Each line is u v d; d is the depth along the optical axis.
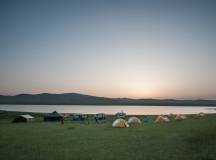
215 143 24.97
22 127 48.34
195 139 27.92
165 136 31.97
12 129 44.03
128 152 22.53
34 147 25.45
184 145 24.92
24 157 20.95
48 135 34.97
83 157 20.81
